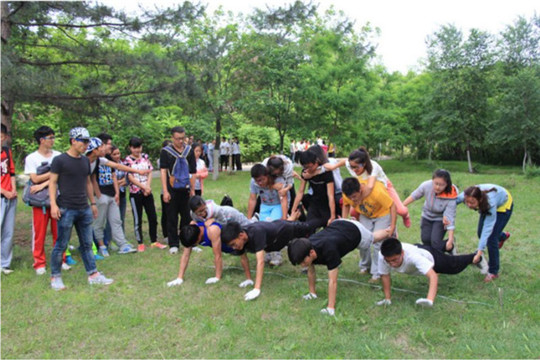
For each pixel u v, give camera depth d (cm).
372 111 1705
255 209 598
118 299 444
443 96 1864
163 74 930
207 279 502
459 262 440
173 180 616
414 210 866
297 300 433
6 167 525
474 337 348
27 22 855
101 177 592
